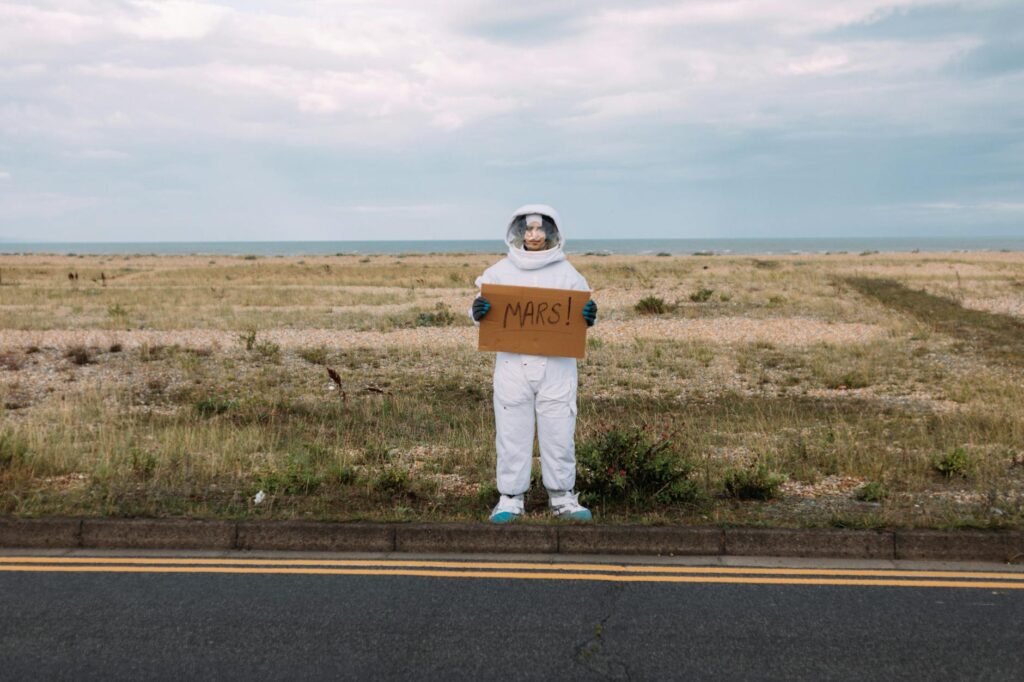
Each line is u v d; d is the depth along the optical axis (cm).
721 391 1383
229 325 2219
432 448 918
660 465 693
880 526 604
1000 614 485
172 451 836
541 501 701
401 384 1426
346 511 661
